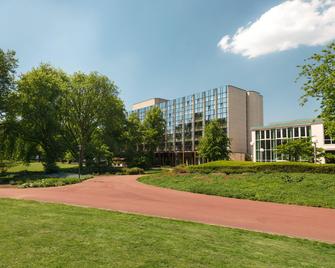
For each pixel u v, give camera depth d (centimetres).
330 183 2006
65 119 5116
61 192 2080
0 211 1151
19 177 3528
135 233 877
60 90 4744
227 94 7575
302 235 1031
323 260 744
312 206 1623
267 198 1806
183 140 8619
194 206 1576
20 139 4522
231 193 1972
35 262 589
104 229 906
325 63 2138
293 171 2500
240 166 2766
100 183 2817
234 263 662
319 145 5200
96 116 5266
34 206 1322
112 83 5306
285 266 672
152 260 641
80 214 1162
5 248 670
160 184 2634
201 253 718
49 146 4553
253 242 876
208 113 7981
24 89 4372
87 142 5562
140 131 7231
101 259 628
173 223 1085
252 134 6506
